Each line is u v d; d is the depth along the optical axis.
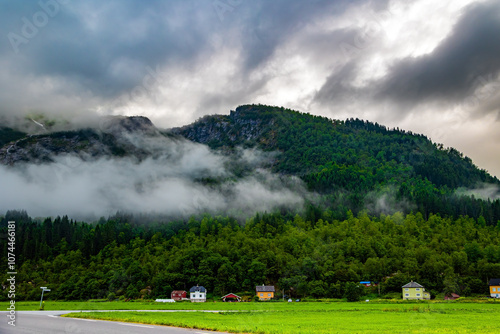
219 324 68.50
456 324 78.38
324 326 71.62
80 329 56.41
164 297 193.25
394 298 175.75
